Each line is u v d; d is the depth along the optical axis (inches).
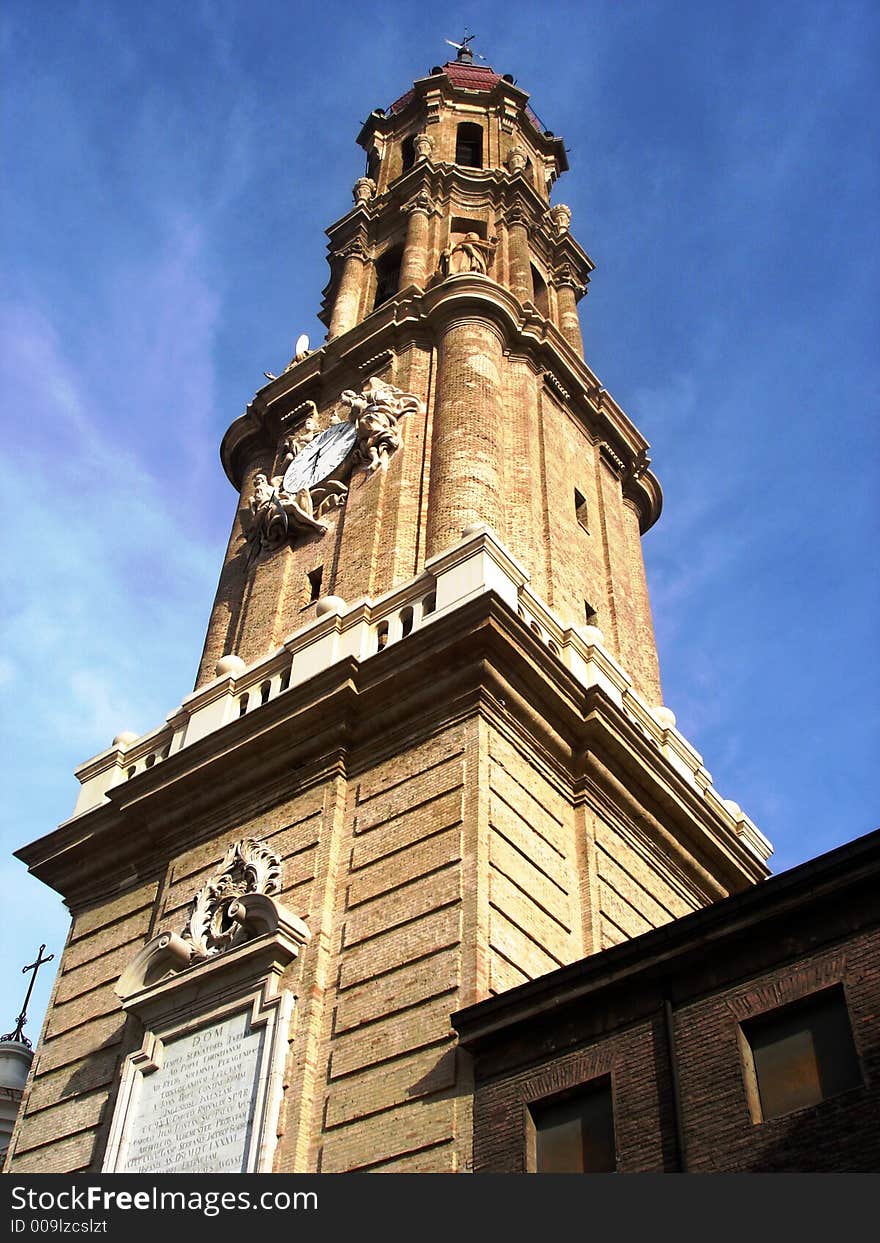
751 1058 653.3
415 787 917.8
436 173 1791.3
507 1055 735.7
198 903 963.3
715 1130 635.5
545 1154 693.9
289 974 866.1
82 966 1057.5
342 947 864.9
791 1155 605.0
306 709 993.5
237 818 1025.5
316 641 1063.0
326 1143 767.1
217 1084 834.8
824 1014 643.5
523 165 1849.2
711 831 1103.0
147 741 1170.6
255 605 1275.8
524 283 1604.3
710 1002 680.4
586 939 902.4
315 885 908.6
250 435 1549.0
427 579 1031.0
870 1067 605.0
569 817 970.7
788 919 674.8
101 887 1119.0
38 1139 944.3
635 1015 703.7
